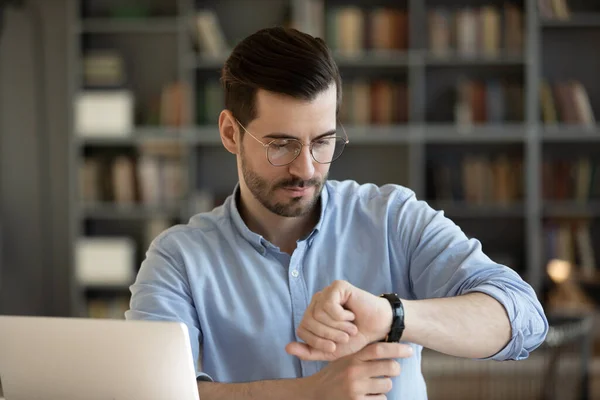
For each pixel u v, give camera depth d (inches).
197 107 244.5
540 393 176.6
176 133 240.5
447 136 238.8
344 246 73.3
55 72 249.3
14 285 252.1
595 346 226.2
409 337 58.3
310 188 66.2
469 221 252.1
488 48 237.1
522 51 237.0
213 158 254.8
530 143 235.8
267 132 65.0
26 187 250.8
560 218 241.4
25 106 249.6
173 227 75.1
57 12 249.1
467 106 238.4
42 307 252.4
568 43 249.1
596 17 237.9
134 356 57.6
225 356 71.7
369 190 75.7
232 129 71.2
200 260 72.2
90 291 253.8
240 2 250.2
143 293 71.6
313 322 56.1
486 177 239.8
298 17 237.9
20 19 248.5
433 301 60.2
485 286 62.8
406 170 253.9
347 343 56.1
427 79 250.4
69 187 250.5
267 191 66.6
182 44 240.8
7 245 251.8
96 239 241.4
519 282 64.4
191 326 71.3
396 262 73.0
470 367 207.0
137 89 251.0
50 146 250.4
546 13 237.0
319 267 72.7
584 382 172.9
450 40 238.4
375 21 239.0
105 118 240.7
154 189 242.1
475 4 247.6
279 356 70.7
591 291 249.0
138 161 243.8
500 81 246.2
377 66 248.2
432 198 242.5
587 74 249.1
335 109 66.2
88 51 250.4
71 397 60.3
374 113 239.8
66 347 59.1
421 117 240.7
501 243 251.8
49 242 252.1
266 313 71.1
